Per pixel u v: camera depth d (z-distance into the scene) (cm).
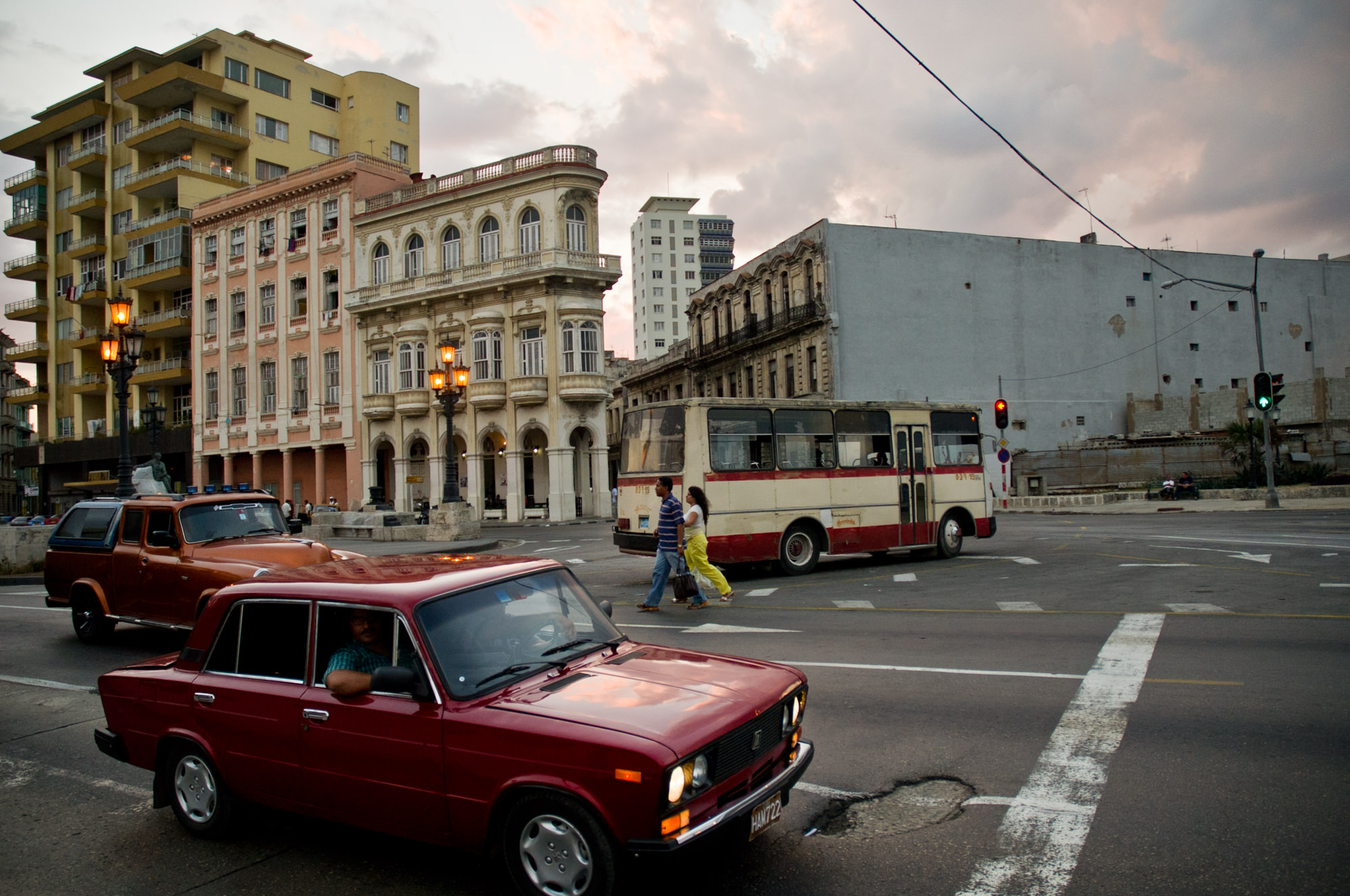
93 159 5822
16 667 995
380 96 6025
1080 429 4475
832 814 491
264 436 5159
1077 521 2717
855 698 719
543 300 4316
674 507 1250
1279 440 3972
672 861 434
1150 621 984
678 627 1095
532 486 4531
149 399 3041
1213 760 539
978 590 1293
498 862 443
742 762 400
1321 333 5100
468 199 4503
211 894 427
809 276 4266
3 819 540
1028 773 536
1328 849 418
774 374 4666
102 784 601
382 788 419
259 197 5172
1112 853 426
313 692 448
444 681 413
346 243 4872
